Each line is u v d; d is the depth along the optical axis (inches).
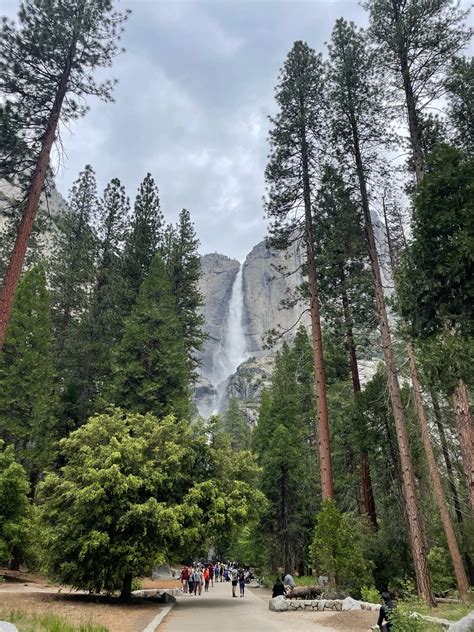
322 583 744.3
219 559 2417.6
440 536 860.0
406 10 619.5
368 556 752.3
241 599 857.5
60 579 656.4
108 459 657.6
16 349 1160.2
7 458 872.3
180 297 1612.9
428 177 347.6
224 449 800.9
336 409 1207.6
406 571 747.4
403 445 643.5
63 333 1412.4
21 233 583.2
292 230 863.7
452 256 319.6
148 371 1173.1
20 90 638.5
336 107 775.1
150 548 646.5
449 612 482.9
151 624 469.1
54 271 1488.7
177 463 709.9
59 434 1190.9
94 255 1541.6
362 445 812.0
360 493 1091.9
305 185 858.8
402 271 371.6
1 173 611.2
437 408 792.9
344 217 741.3
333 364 1087.0
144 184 1683.1
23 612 443.5
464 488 855.7
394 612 353.7
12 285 555.8
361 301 872.3
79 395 1272.1
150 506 641.0
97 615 521.3
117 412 802.2
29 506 849.5
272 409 1405.0
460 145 532.7
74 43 652.1
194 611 629.9
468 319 327.9
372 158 751.7
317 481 1291.8
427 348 351.6
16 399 1096.8
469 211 318.7
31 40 626.2
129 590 703.1
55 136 644.7
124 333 1307.8
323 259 807.1
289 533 1202.6
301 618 548.1
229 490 748.0
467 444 446.3
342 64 782.5
